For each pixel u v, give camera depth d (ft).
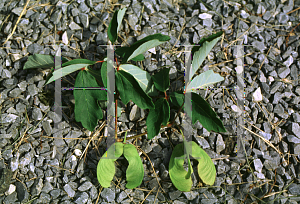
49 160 1.88
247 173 1.91
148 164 1.90
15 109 1.89
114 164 1.86
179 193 1.88
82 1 1.95
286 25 1.98
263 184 1.90
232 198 1.89
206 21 1.97
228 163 1.92
